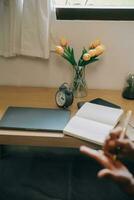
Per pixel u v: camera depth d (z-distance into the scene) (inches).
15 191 66.9
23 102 66.8
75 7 68.2
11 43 69.0
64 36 69.9
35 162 77.9
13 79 75.8
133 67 71.5
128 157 39.9
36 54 69.1
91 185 67.9
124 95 68.3
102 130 53.5
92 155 35.4
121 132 40.4
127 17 67.4
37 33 67.3
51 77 74.6
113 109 60.0
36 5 64.7
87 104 62.3
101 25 68.3
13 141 54.9
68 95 62.7
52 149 83.2
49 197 64.8
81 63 66.4
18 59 73.2
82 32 69.4
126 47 69.7
